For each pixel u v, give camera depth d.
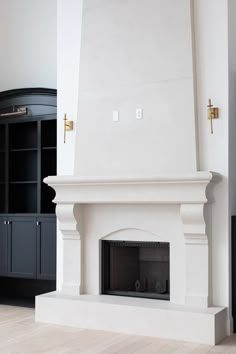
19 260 6.41
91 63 5.60
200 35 5.13
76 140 5.61
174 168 5.08
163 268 5.48
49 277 6.20
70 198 5.48
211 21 5.09
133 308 4.98
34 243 6.31
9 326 5.26
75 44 5.82
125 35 5.44
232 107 5.12
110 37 5.52
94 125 5.54
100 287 5.57
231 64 5.10
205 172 4.74
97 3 5.61
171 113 5.14
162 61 5.22
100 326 5.14
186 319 4.72
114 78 5.46
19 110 6.60
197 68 5.13
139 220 5.33
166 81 5.19
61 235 5.83
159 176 4.94
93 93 5.57
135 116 5.32
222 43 5.03
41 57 6.96
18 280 7.01
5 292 7.10
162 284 5.48
